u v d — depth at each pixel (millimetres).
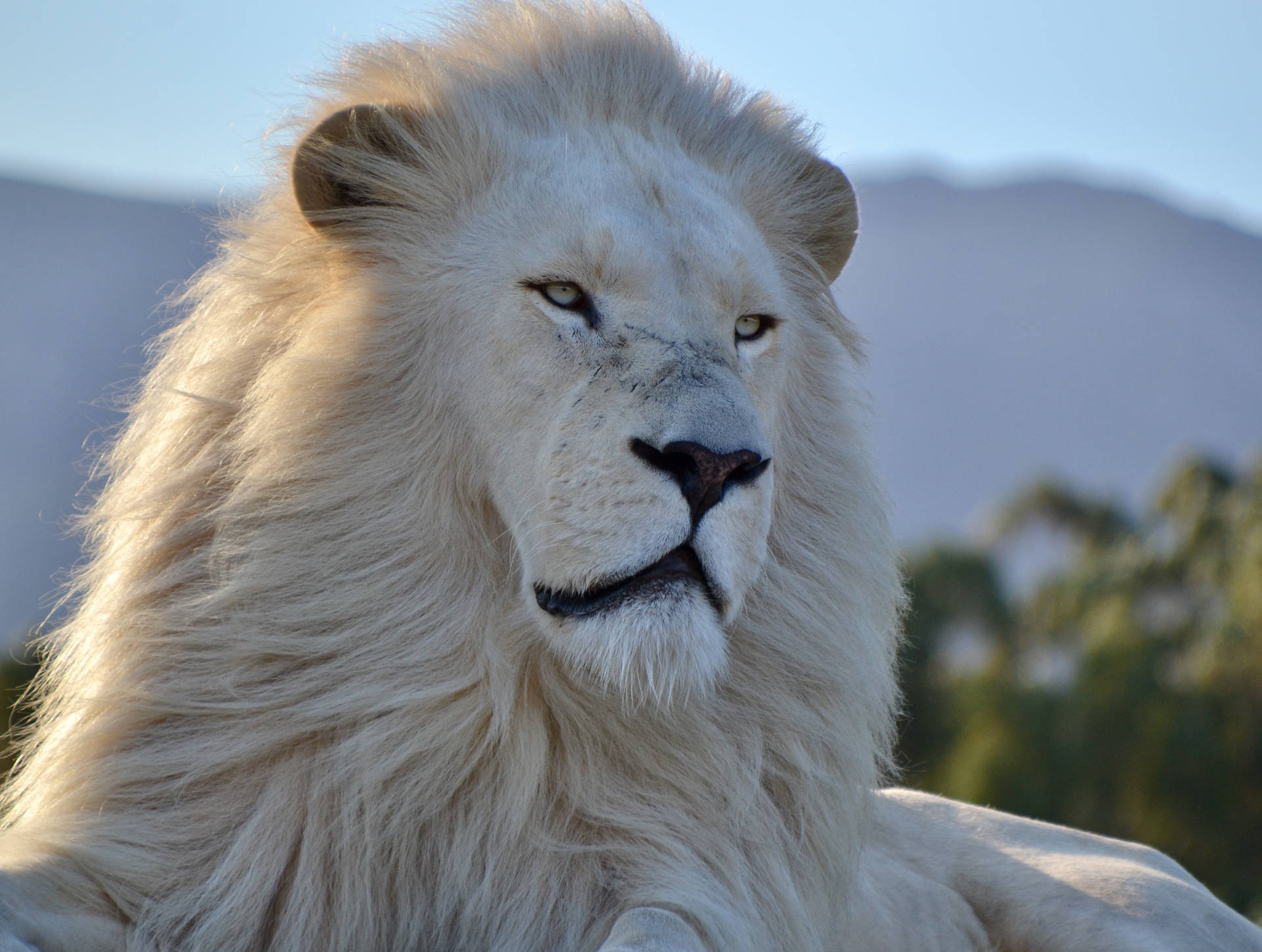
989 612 79312
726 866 10094
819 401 11898
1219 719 62469
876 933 12469
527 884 9703
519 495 9766
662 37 11961
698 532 9156
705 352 9672
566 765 9977
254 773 9727
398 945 9703
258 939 9555
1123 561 75750
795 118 12805
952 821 15023
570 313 9852
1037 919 13539
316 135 10930
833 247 13023
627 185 10344
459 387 10195
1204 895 14023
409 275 10578
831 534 11516
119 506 10805
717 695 10531
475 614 10109
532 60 11398
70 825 9508
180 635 10102
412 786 9750
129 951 8977
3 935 7867
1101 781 62719
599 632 9086
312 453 10227
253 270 11031
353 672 9945
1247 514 72188
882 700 11633
